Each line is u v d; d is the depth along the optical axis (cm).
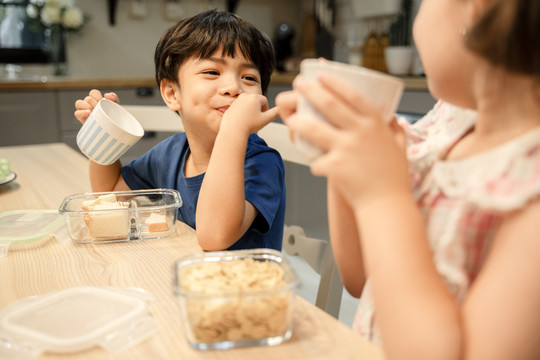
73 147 318
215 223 77
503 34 37
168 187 120
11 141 302
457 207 49
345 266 67
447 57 44
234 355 47
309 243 94
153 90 325
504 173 42
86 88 312
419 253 40
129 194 92
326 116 41
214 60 99
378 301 41
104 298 57
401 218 41
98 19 375
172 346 48
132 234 81
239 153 81
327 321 54
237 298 48
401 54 264
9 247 77
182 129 160
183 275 52
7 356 47
